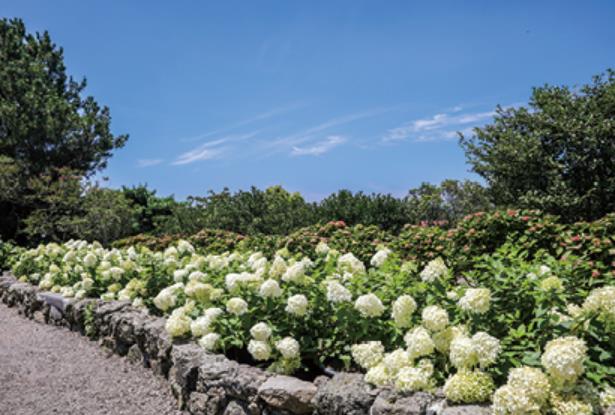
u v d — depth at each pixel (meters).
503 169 11.40
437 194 12.81
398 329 3.44
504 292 3.39
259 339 3.90
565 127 10.66
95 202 16.58
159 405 4.36
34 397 4.64
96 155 19.81
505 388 2.40
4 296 9.32
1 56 19.78
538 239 6.09
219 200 13.84
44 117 18.36
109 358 5.65
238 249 9.24
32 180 17.59
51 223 17.27
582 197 10.32
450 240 6.72
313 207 11.85
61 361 5.66
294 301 3.86
